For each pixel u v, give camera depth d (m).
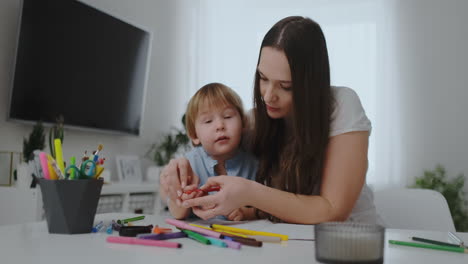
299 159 0.90
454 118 2.95
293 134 0.96
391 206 1.23
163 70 3.08
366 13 3.15
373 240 0.44
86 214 0.63
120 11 2.69
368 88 3.10
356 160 0.86
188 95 3.32
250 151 1.10
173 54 3.18
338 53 3.19
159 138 3.04
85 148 2.40
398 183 3.00
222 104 1.07
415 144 3.00
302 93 0.86
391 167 3.00
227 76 3.41
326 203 0.80
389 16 3.11
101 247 0.52
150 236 0.57
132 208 2.22
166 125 3.11
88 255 0.48
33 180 1.74
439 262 0.47
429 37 3.04
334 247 0.44
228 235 0.58
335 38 3.20
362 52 3.13
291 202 0.78
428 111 3.00
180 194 0.82
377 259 0.44
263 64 0.87
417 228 1.19
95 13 2.32
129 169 2.61
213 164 1.09
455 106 2.95
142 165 2.89
